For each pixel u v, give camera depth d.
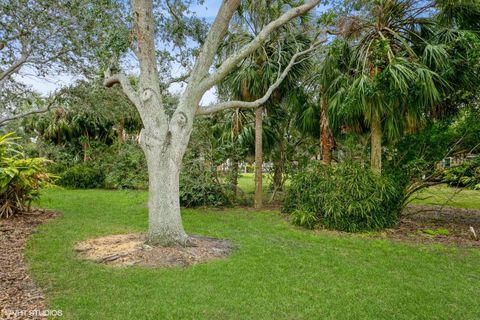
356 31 7.09
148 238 4.61
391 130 6.39
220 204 9.19
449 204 10.23
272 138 9.91
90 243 4.79
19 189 6.71
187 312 2.82
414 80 5.70
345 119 6.88
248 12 8.12
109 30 5.16
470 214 8.59
